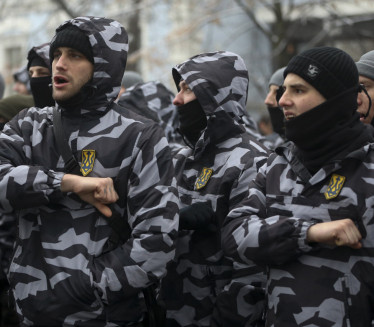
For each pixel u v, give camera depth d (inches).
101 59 135.5
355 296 118.6
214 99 158.1
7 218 174.6
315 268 121.0
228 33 604.4
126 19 527.2
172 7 548.7
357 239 117.0
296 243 120.4
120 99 216.4
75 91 135.2
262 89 512.1
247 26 601.9
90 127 135.9
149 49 499.5
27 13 609.3
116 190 133.6
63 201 132.1
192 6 537.0
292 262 123.2
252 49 597.9
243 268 148.1
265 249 123.2
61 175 129.9
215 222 151.9
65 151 134.9
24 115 142.2
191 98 161.5
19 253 134.3
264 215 130.6
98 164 133.2
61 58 135.5
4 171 131.6
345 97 122.4
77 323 129.3
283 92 133.3
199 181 156.2
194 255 154.3
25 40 681.6
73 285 128.1
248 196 133.5
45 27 588.4
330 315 118.6
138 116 138.5
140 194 132.2
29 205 130.0
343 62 123.2
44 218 132.8
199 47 547.8
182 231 156.3
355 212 119.6
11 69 612.1
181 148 171.9
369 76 163.0
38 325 131.3
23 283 132.3
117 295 129.1
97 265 129.3
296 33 540.4
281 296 123.0
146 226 130.6
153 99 215.8
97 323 130.2
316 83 122.3
